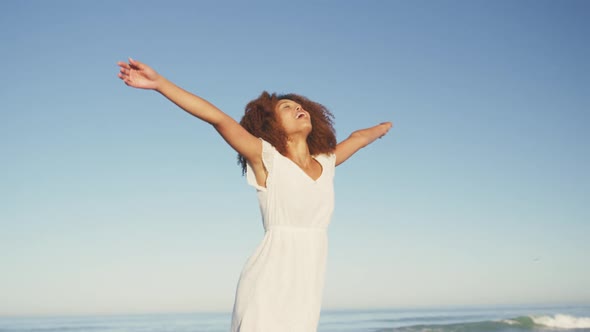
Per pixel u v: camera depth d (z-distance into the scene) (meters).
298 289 2.71
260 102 2.99
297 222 2.79
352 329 30.92
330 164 3.15
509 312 53.28
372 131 3.83
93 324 48.53
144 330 38.47
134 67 2.46
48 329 40.75
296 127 2.95
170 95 2.52
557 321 24.98
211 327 41.19
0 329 40.75
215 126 2.66
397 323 35.25
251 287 2.68
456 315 46.97
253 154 2.78
